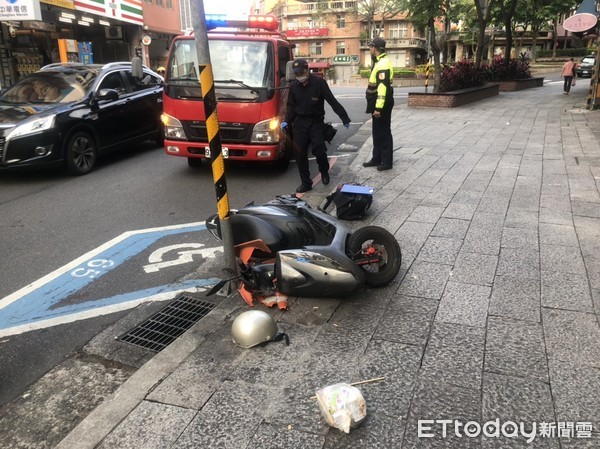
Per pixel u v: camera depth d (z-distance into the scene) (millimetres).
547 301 3801
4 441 2771
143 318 4020
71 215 6531
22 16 15633
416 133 12125
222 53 7949
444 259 4602
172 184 8000
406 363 3092
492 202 6285
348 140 11727
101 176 8633
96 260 5113
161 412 2727
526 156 9008
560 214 5770
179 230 5922
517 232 5230
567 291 3947
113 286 4559
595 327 3432
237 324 3324
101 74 9672
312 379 2965
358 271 3705
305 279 3654
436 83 18969
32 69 19078
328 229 4234
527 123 13352
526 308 3705
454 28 56469
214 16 8422
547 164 8320
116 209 6762
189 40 8008
